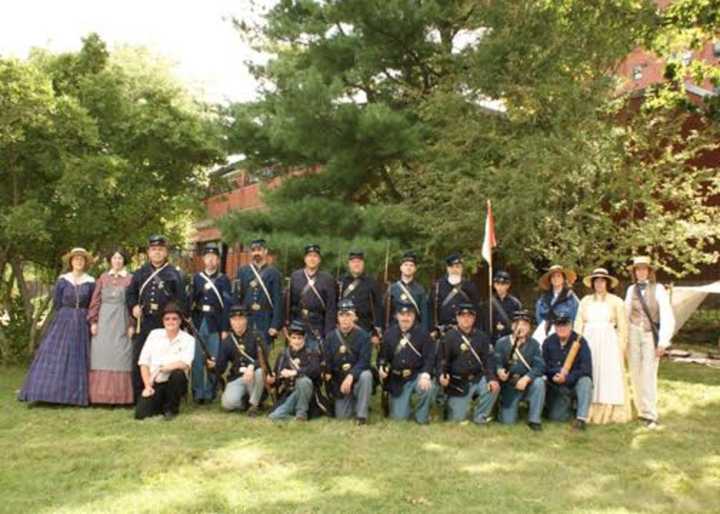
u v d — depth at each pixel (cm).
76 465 558
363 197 1463
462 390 755
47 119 1018
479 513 466
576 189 1273
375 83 1394
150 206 1221
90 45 1181
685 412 821
